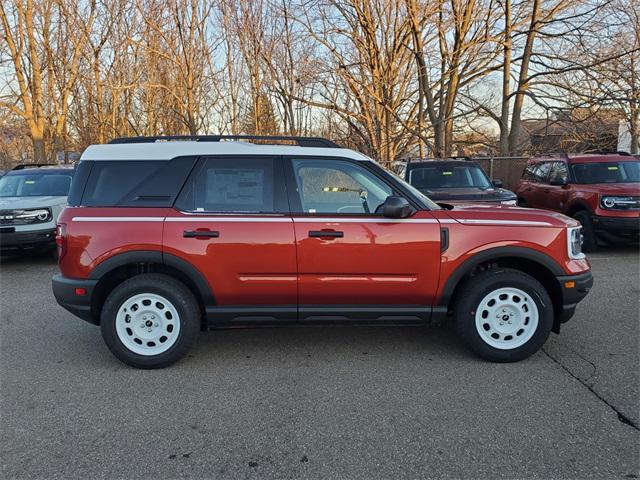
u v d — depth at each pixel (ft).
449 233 13.61
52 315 19.06
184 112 67.21
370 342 15.75
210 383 12.82
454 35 53.16
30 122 69.41
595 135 51.57
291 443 9.96
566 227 13.85
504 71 55.01
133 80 70.23
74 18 67.36
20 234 27.66
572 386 12.33
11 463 9.37
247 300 13.78
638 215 28.19
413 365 13.83
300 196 13.84
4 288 23.56
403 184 14.23
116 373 13.53
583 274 13.98
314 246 13.48
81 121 80.12
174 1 58.13
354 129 53.11
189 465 9.27
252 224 13.50
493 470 9.00
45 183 32.17
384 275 13.67
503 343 13.80
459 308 13.89
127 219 13.51
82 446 9.93
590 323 17.12
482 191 29.71
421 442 9.91
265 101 63.98
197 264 13.43
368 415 11.03
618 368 13.39
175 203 13.71
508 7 51.83
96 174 13.94
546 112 52.37
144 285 13.44
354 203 13.93
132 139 15.07
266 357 14.57
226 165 13.92
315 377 13.11
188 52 61.05
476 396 11.86
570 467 9.06
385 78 51.83
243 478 8.87
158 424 10.77
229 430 10.48
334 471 9.03
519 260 14.44
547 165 36.32
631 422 10.58
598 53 50.01
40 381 13.05
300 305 13.88
